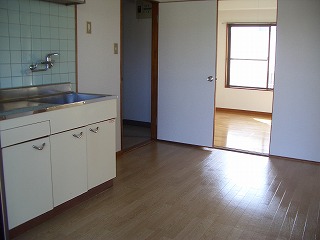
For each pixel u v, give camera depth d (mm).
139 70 6086
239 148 4895
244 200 3207
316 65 4086
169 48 4973
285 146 4426
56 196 2799
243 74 7770
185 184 3578
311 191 3426
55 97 3359
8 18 2930
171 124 5164
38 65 3232
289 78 4254
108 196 3266
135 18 5945
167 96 5117
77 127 2936
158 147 4969
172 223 2770
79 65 3707
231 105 7824
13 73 3021
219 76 7852
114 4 4145
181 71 4941
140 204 3105
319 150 4227
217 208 3039
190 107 4969
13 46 2994
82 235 2578
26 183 2521
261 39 7449
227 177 3789
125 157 4473
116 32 4230
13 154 2400
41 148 2596
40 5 3197
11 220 2441
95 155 3182
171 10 4859
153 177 3770
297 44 4145
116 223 2762
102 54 4027
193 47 4797
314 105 4172
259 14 7250
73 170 2943
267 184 3598
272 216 2900
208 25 4652
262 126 6316
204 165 4184
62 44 3471
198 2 4660
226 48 7707
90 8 3779
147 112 6156
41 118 2584
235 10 7434
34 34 3166
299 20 4090
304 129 4273
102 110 3195
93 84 3934
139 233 2613
